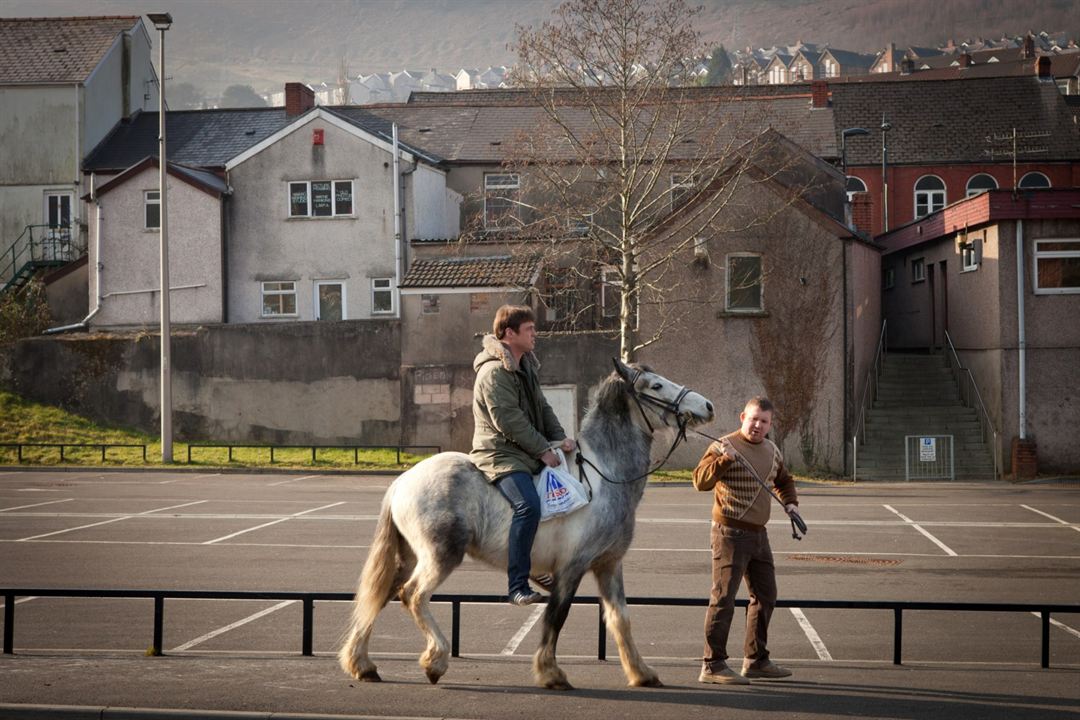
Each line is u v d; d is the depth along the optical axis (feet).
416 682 27.78
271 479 103.45
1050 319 104.58
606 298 127.24
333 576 48.88
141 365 127.34
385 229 136.98
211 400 126.31
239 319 139.74
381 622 39.68
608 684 27.84
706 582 47.67
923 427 111.65
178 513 73.61
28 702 25.12
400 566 28.07
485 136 150.92
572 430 113.60
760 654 28.55
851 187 181.37
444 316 119.03
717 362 110.63
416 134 152.76
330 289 138.82
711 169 108.68
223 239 138.41
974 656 34.22
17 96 158.51
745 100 114.62
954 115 187.73
